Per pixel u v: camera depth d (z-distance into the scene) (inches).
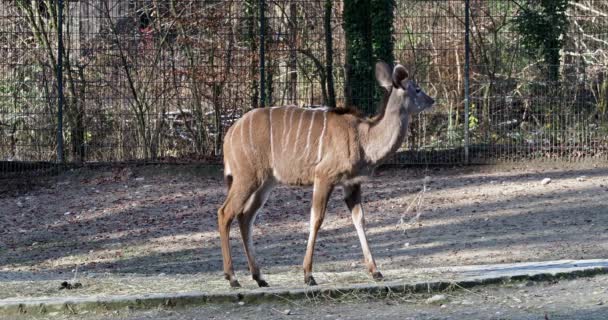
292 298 421.7
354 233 640.4
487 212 677.3
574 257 540.1
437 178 794.8
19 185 801.6
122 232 668.1
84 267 577.3
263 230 656.4
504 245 581.0
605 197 703.7
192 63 849.5
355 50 854.5
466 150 829.2
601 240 581.9
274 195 751.1
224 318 397.4
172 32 852.0
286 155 454.6
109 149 853.2
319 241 622.8
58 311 410.9
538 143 838.5
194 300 418.9
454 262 543.2
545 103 850.1
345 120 458.0
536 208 682.2
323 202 452.8
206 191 773.9
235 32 849.5
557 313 388.2
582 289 433.7
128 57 853.2
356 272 485.7
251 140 452.1
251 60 846.5
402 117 459.8
